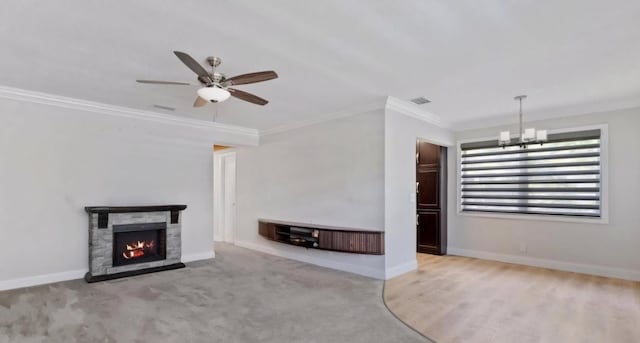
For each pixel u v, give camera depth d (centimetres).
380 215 442
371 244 431
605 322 298
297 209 562
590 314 316
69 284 410
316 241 485
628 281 423
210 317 309
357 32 250
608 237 446
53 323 292
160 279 435
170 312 320
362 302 349
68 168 434
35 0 208
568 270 477
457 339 267
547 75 341
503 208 545
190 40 264
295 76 344
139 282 420
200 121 561
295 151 570
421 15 226
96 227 436
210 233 573
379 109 446
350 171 481
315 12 222
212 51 284
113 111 469
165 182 523
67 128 434
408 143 482
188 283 416
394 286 404
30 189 407
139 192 496
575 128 475
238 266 507
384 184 438
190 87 381
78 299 354
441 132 565
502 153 549
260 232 591
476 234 571
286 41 265
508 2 210
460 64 312
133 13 224
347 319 305
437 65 315
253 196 651
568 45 271
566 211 483
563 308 332
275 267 500
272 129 614
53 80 361
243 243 670
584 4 212
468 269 486
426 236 608
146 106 469
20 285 396
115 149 474
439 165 597
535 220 509
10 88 388
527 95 411
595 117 460
